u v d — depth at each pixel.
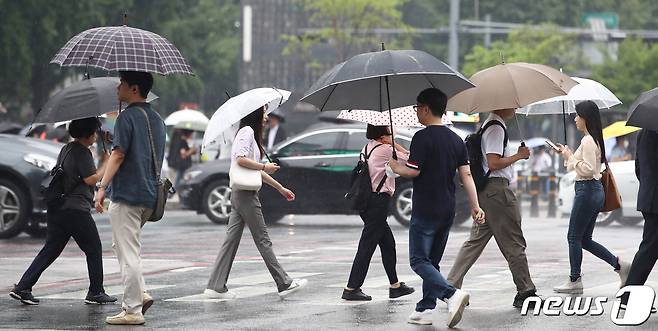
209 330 25.34
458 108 27.77
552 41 128.12
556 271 36.75
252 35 172.75
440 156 25.47
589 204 30.66
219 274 30.80
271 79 171.12
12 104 124.62
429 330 25.27
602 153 30.72
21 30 105.75
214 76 170.25
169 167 75.00
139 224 26.11
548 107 33.25
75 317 27.39
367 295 30.31
